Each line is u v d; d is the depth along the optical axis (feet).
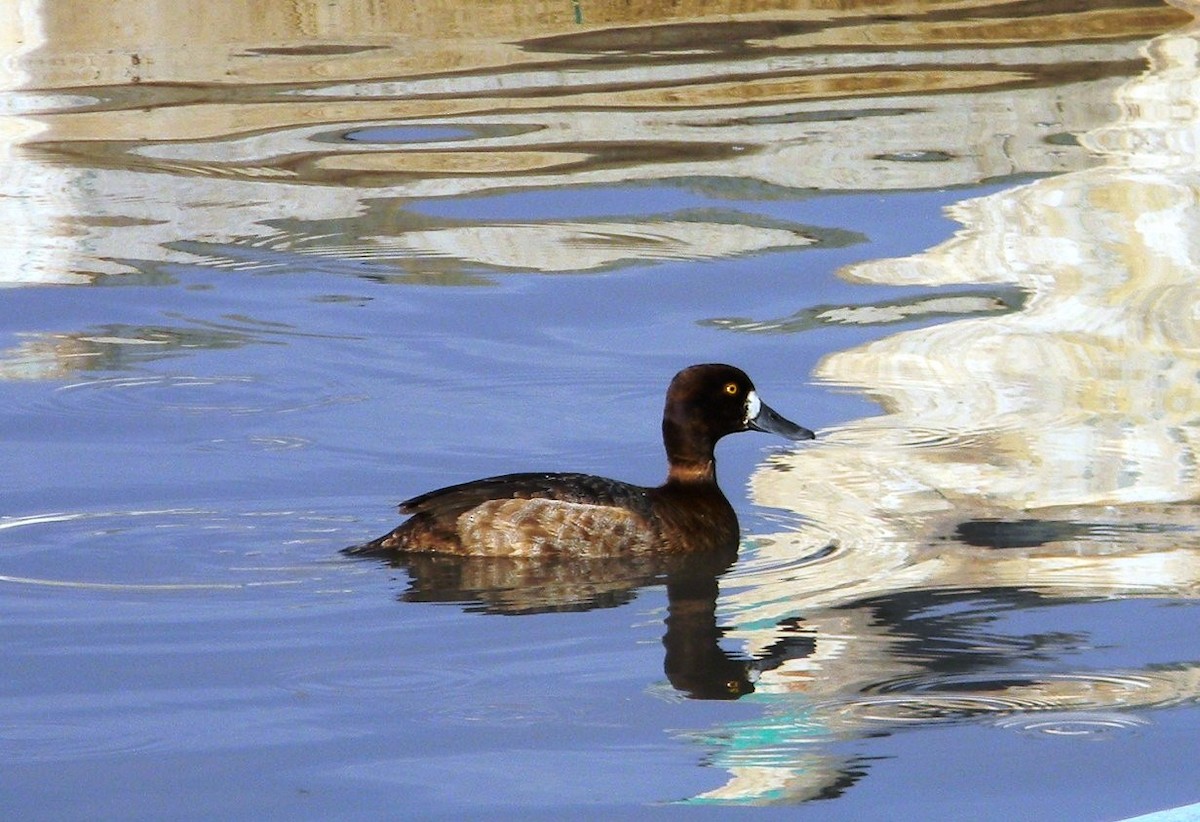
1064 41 88.94
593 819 25.68
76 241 62.69
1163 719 28.71
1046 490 40.73
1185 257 58.34
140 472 42.06
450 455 43.68
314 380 49.67
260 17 98.43
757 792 26.45
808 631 32.81
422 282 58.65
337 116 79.51
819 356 51.11
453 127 77.30
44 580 35.42
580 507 37.01
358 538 37.93
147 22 97.91
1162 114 74.90
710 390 39.42
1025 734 28.27
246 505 39.78
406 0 100.37
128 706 29.81
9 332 53.78
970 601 34.12
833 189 66.95
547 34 94.94
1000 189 65.98
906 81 82.74
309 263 60.49
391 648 32.24
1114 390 47.80
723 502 38.81
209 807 26.22
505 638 32.63
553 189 68.08
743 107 79.25
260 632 32.91
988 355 50.83
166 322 54.75
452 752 27.99
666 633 32.86
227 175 70.85
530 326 54.29
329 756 27.89
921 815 25.67
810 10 98.99
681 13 98.78
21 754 28.04
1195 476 41.29
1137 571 35.55
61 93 84.17
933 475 41.98
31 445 44.14
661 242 61.77
